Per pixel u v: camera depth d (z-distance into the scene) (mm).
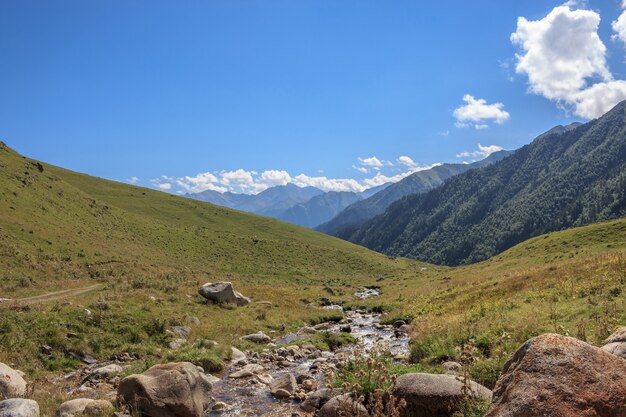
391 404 8391
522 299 23953
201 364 17828
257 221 154500
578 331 13781
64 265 52531
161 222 113812
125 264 61844
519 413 5918
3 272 42562
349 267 117938
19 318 19125
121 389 11938
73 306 22578
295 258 111625
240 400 13680
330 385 12641
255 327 29625
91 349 19219
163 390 11602
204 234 111500
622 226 72875
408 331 27688
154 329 22688
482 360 13328
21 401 10336
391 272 120062
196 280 54344
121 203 129125
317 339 25844
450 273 86688
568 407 5754
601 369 6219
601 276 24016
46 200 76000
